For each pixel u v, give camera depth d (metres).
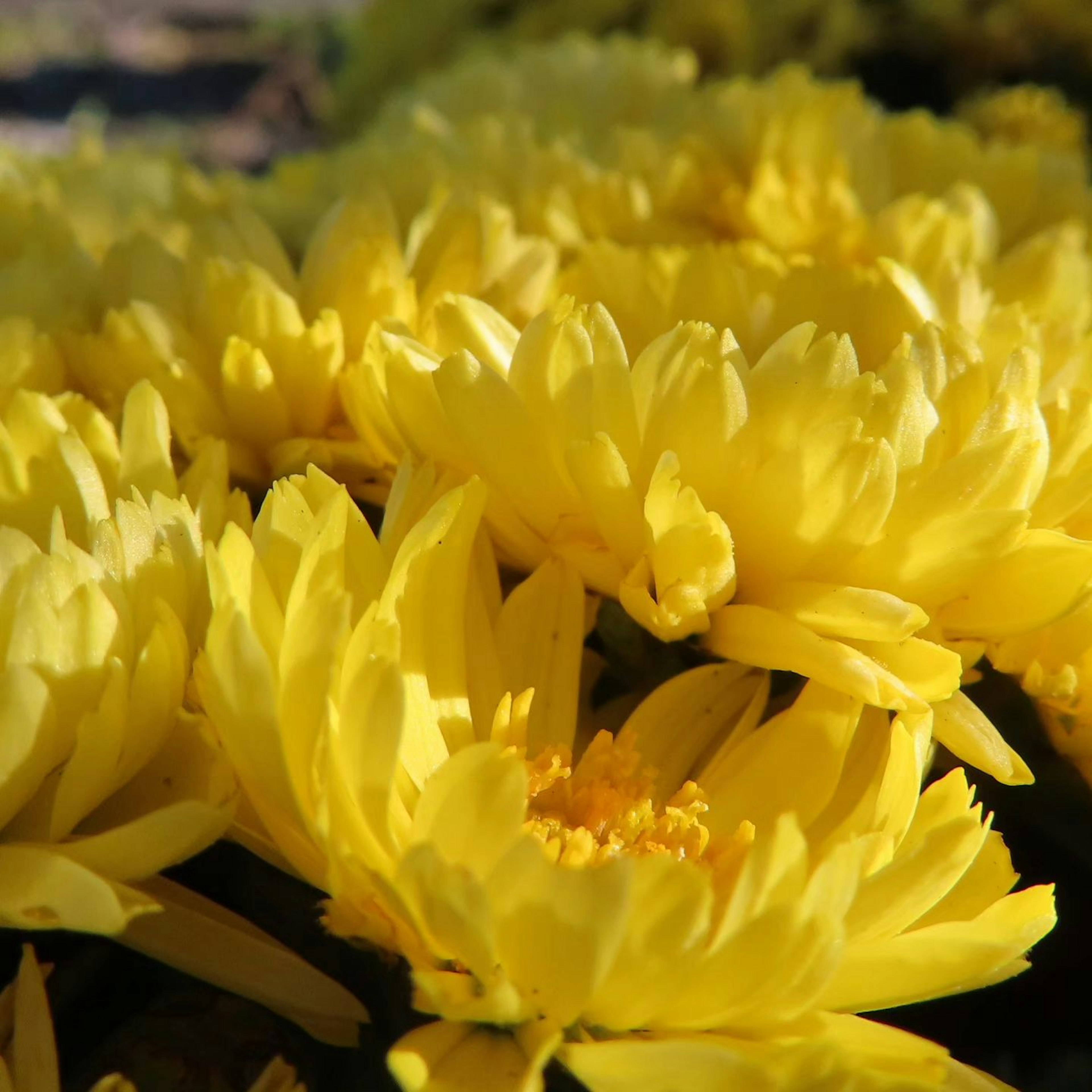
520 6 0.68
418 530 0.26
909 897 0.26
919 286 0.29
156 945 0.26
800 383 0.27
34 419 0.28
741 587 0.27
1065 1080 0.29
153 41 1.58
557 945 0.25
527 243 0.30
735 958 0.25
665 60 0.46
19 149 0.38
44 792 0.26
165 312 0.30
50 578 0.26
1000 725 0.28
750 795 0.27
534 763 0.27
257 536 0.27
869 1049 0.25
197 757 0.26
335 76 1.11
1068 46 0.62
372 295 0.29
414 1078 0.25
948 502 0.27
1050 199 0.35
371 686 0.25
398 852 0.26
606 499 0.27
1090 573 0.27
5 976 0.28
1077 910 0.29
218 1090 0.27
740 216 0.34
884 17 0.63
